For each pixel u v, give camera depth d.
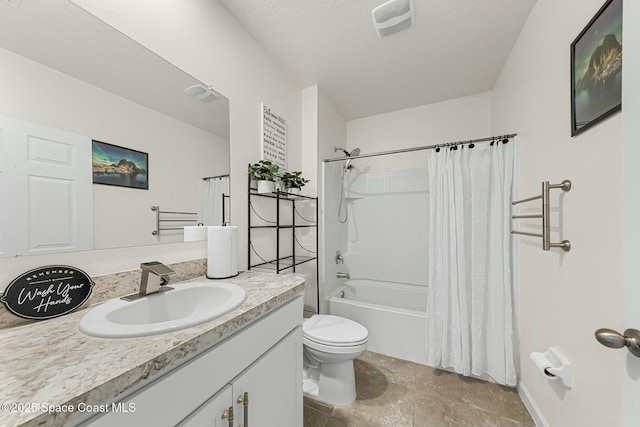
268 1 1.29
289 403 0.96
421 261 2.51
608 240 0.76
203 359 0.60
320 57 1.75
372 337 1.95
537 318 1.24
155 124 0.99
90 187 0.79
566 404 0.98
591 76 0.83
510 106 1.70
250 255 1.49
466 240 1.67
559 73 1.05
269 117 1.68
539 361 1.04
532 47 1.33
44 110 0.70
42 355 0.49
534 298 1.28
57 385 0.40
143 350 0.51
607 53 0.75
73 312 0.73
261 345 0.80
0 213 0.62
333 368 1.42
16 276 0.64
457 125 2.40
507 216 1.54
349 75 1.98
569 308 0.96
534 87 1.30
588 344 0.85
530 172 1.34
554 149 1.09
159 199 1.00
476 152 1.67
